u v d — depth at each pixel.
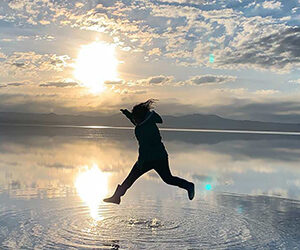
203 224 5.46
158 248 4.48
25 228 5.16
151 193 7.75
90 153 16.78
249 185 8.86
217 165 12.92
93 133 48.75
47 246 4.48
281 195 7.67
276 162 14.23
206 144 26.89
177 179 4.89
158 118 4.91
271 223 5.54
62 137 34.72
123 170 11.09
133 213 6.04
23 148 19.36
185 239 4.79
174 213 6.08
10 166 11.63
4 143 23.56
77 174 10.17
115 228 5.21
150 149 4.80
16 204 6.53
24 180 9.03
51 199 6.97
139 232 5.05
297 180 9.68
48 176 9.73
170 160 14.43
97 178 9.52
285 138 44.69
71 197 7.17
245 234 5.02
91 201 6.86
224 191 8.06
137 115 4.87
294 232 5.12
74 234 4.93
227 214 6.04
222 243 4.66
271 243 4.68
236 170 11.62
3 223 5.39
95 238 4.79
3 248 4.40
